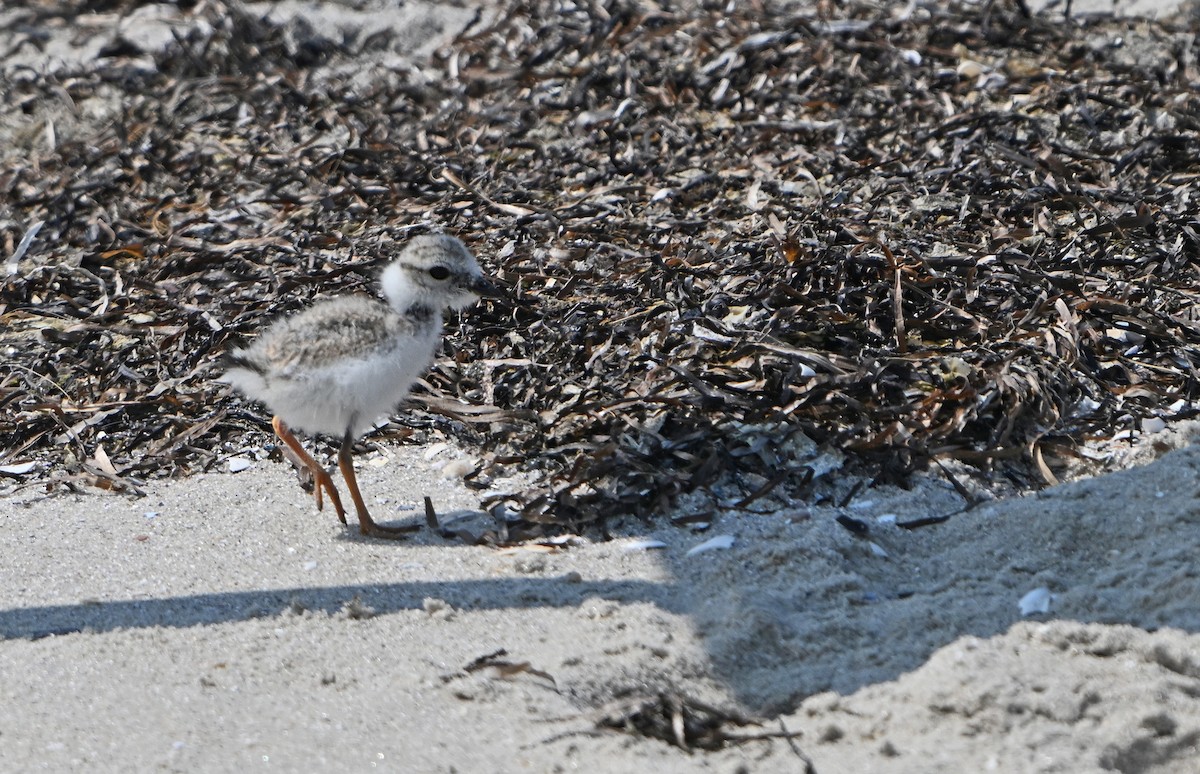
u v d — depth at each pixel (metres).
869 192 12.51
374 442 10.12
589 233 12.18
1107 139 13.27
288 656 7.43
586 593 7.96
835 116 14.09
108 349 11.34
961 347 10.14
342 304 9.12
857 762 6.35
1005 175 12.52
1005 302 10.59
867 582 7.93
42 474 9.91
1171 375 9.91
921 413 9.44
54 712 6.95
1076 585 7.65
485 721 6.77
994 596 7.61
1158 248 11.26
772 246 11.38
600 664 7.13
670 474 9.04
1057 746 6.32
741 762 6.31
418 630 7.64
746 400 9.59
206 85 16.14
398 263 9.16
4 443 10.30
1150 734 6.39
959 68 14.74
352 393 8.60
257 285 11.96
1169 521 7.97
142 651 7.52
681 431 9.41
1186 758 6.36
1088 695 6.59
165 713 6.92
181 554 8.70
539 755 6.48
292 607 7.88
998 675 6.72
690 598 7.85
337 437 10.05
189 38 17.05
